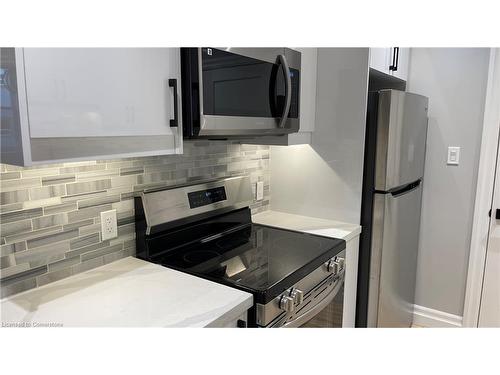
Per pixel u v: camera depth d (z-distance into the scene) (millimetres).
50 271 1317
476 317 2545
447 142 2523
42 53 894
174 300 1206
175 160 1746
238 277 1379
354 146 2055
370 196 2070
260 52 1547
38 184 1250
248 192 2064
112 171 1481
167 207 1620
